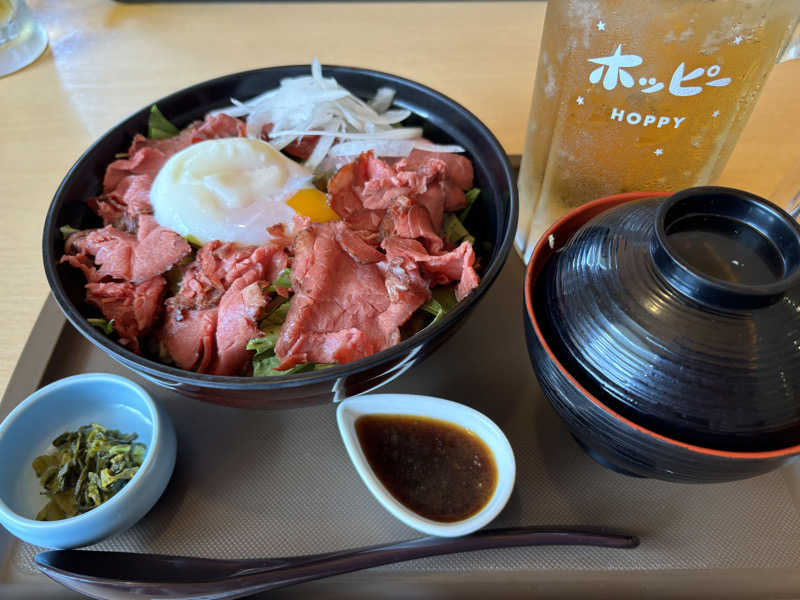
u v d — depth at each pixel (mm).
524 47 466
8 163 377
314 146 340
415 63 450
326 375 207
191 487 240
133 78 441
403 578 219
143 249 275
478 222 310
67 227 274
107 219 294
